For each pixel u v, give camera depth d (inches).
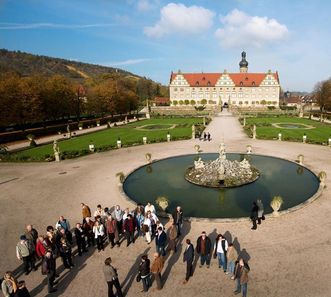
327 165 1326.3
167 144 1980.8
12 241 716.0
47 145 2095.2
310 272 547.8
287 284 518.0
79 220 826.2
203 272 566.6
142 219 727.1
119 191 1047.0
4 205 957.2
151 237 699.4
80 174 1302.9
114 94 4052.7
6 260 634.8
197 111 5196.9
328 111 4370.1
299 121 3193.9
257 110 5334.6
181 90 6604.3
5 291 454.3
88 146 1969.7
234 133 2417.6
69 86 3590.1
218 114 4559.5
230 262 544.4
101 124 3535.9
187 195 1010.7
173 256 626.5
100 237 650.8
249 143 1926.7
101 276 566.6
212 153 1649.9
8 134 2322.8
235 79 6501.0
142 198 996.6
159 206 900.6
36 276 576.4
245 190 1039.0
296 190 1024.2
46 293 522.9
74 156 1658.5
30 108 2578.7
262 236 687.1
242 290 487.8
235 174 1175.0
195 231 727.1
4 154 1684.3
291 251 620.1
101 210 745.0
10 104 2413.9
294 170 1273.4
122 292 517.3
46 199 1000.2
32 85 2743.6
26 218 849.5
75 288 533.3
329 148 1707.7
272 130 2437.3
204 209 885.8
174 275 561.6
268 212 836.0
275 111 4960.6
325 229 711.7
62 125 2952.8
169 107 6018.7
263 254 611.8
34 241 618.8
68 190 1088.2
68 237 671.8
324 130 2413.9
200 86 6530.5
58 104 3058.6
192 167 1337.4
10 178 1269.7
